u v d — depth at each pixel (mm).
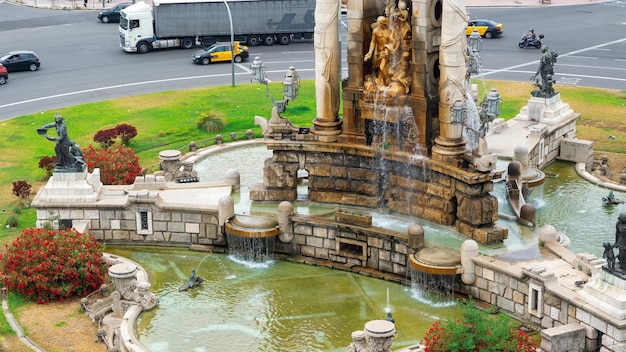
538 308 51531
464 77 58781
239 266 60812
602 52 111438
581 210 68125
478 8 138875
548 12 135500
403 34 60250
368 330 47000
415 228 56781
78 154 63812
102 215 63469
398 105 60562
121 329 52594
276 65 108500
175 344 51750
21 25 131875
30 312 55312
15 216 67500
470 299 49250
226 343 51812
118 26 130375
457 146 59312
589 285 49000
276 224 61156
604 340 47781
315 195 64000
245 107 93500
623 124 86938
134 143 84000
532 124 78062
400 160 60750
